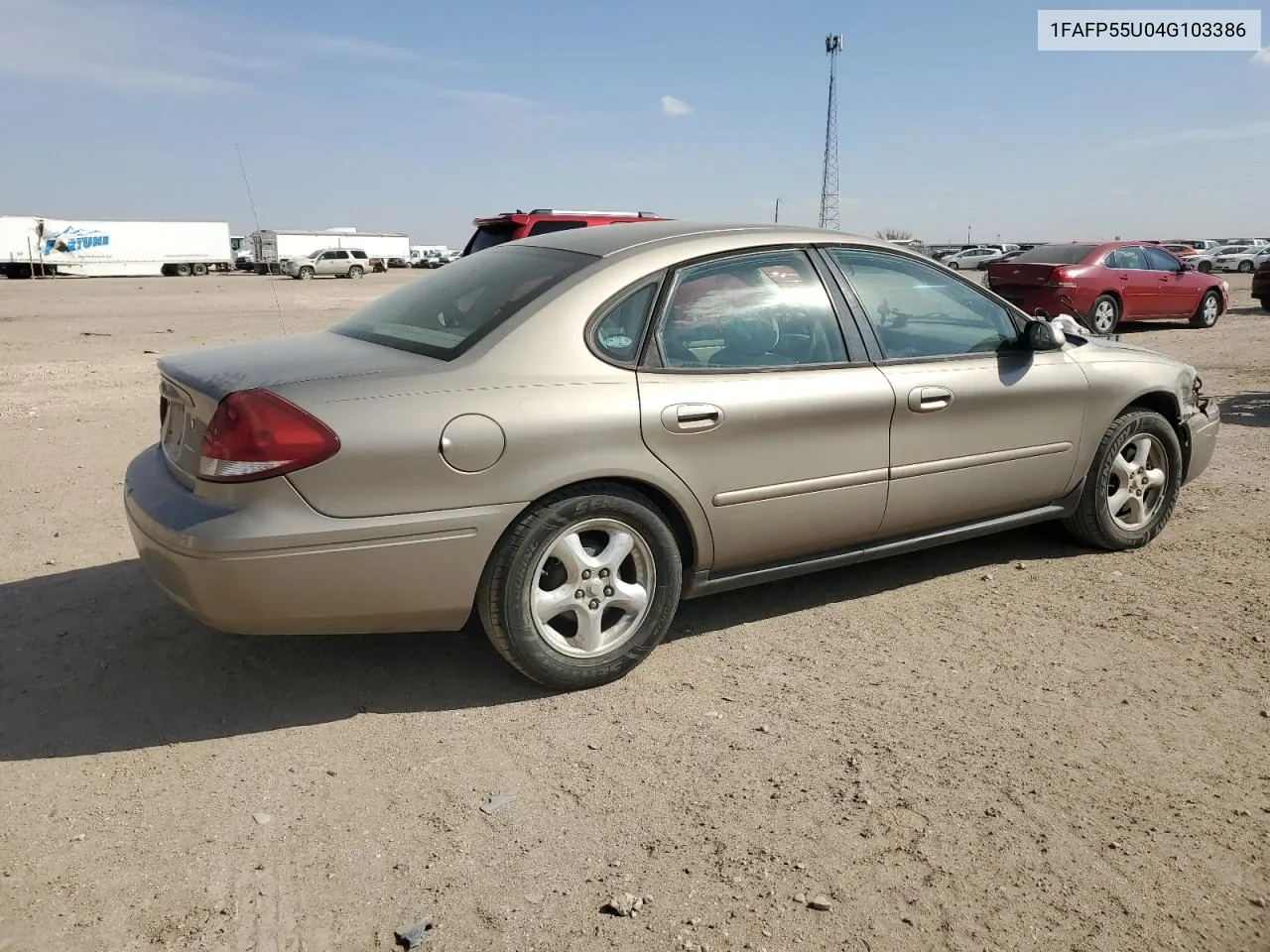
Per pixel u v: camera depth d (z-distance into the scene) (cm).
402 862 264
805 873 259
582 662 357
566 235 420
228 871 260
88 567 480
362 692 360
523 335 345
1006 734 330
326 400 313
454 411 323
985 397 439
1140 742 325
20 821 281
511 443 329
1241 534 540
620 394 350
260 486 304
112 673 372
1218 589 459
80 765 311
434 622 338
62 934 236
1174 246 5212
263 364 337
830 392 394
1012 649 397
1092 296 1520
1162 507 521
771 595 458
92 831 277
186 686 363
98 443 762
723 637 411
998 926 239
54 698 353
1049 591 459
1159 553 510
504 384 334
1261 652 392
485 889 253
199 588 309
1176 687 363
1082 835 275
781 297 399
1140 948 233
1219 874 259
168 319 2033
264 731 333
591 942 234
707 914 243
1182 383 520
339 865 262
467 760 315
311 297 2931
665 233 397
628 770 309
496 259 413
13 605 433
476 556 330
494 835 275
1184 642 402
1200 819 283
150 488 340
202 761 314
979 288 463
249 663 381
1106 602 445
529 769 310
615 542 358
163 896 250
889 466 414
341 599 318
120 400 971
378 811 287
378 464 313
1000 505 461
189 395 332
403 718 342
